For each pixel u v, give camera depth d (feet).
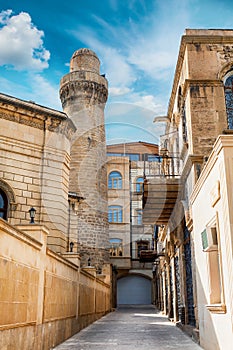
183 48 41.81
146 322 54.13
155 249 95.61
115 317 65.41
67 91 94.58
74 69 98.63
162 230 66.39
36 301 24.59
